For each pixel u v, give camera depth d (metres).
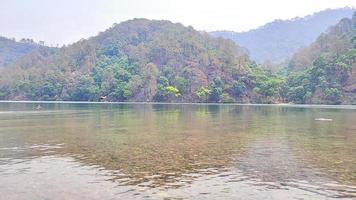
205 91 184.12
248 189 16.47
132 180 17.92
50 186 16.83
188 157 24.03
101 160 23.00
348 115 73.62
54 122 54.12
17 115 72.38
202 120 58.78
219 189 16.47
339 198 15.23
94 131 40.91
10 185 17.00
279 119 61.50
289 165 21.45
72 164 21.77
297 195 15.63
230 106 135.62
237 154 25.19
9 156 24.50
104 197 15.26
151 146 29.09
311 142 31.62
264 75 197.88
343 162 22.34
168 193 15.84
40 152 26.12
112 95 199.88
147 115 72.94
